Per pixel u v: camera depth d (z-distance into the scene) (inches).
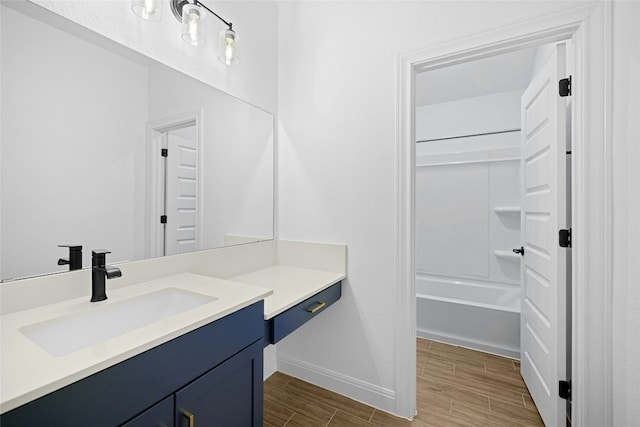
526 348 72.3
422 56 61.2
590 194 47.8
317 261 73.7
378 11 66.2
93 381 24.8
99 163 44.3
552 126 56.2
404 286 63.6
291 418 63.6
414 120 63.7
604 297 46.8
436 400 68.7
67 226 40.8
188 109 57.3
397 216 63.8
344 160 70.4
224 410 38.1
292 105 78.2
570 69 52.3
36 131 38.1
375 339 67.3
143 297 43.1
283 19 79.6
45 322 33.2
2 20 35.4
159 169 52.2
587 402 48.4
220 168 64.1
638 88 41.3
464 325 94.1
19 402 20.3
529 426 60.4
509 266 117.0
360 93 68.2
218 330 36.6
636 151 41.6
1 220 35.5
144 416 28.5
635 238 41.8
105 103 44.9
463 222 125.3
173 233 54.6
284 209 79.6
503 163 118.1
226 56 58.6
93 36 43.6
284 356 81.0
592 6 47.4
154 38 51.5
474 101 122.4
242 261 69.3
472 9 56.9
